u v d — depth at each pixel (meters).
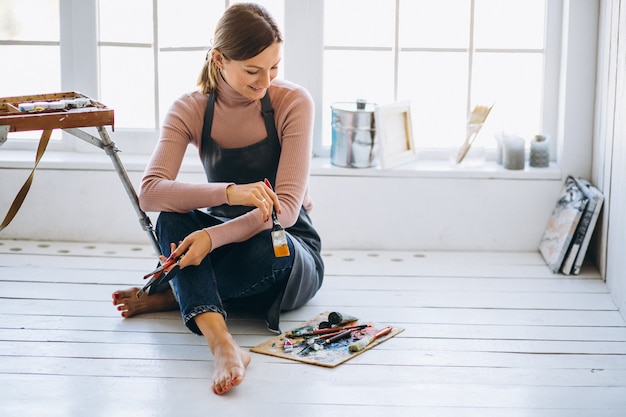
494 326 3.24
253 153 3.22
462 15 4.09
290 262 3.08
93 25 4.13
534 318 3.31
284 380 2.79
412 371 2.87
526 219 4.04
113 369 2.87
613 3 3.62
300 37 4.09
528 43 4.10
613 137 3.58
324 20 4.09
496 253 4.05
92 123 2.96
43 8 4.15
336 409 2.61
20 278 3.65
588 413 2.61
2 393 2.69
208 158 3.28
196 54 4.14
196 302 2.89
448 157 4.20
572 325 3.25
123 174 3.14
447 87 4.16
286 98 3.20
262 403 2.64
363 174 4.00
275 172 3.28
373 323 3.24
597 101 3.87
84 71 4.18
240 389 2.73
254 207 3.23
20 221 4.12
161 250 3.14
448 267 3.86
